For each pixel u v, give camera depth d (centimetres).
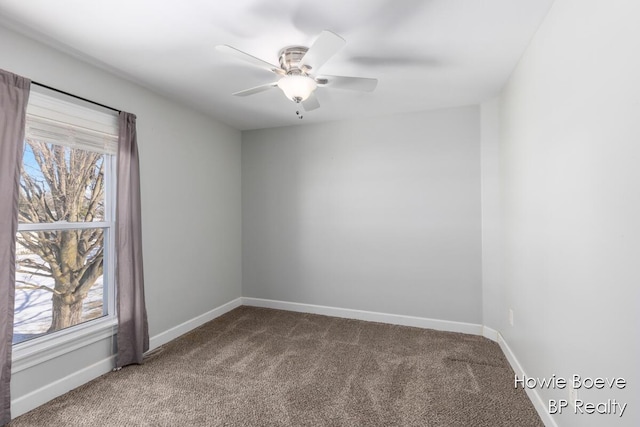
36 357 187
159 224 276
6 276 168
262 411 185
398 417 179
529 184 196
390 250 337
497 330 285
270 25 174
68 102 204
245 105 306
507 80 247
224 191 368
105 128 228
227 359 250
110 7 157
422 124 323
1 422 166
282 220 384
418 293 326
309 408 187
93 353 220
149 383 214
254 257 396
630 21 100
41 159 197
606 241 115
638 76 97
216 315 352
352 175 352
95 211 229
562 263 151
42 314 200
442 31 179
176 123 296
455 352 262
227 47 162
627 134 102
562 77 149
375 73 236
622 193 105
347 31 180
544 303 174
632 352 100
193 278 318
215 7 158
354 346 275
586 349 129
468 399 195
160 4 155
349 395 200
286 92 199
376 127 341
